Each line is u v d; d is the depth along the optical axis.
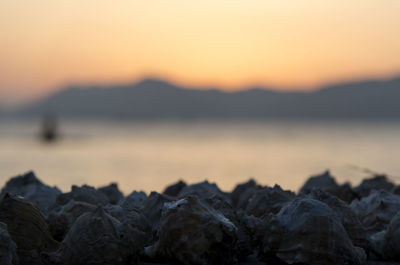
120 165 81.12
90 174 64.25
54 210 5.69
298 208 4.47
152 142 173.88
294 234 4.34
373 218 5.45
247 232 4.75
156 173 67.38
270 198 5.58
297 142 173.50
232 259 4.31
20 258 4.31
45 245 4.51
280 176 60.19
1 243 3.98
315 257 4.23
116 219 4.45
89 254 4.10
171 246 4.20
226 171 70.50
